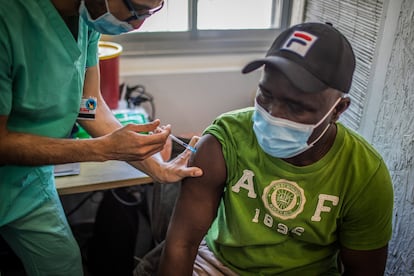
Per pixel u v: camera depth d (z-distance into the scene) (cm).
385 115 134
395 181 133
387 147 135
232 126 112
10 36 97
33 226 129
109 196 181
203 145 111
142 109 188
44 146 105
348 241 111
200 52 213
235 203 112
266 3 213
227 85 216
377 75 137
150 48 207
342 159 105
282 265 114
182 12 206
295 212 107
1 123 101
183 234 112
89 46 126
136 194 199
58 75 111
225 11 210
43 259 135
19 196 124
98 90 137
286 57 91
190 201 112
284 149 99
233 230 115
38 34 103
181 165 125
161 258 115
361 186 104
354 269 113
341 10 153
